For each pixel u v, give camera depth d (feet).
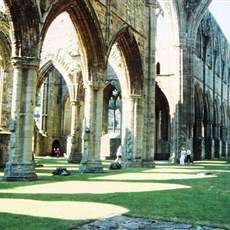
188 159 124.16
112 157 148.56
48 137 161.48
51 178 57.98
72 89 110.32
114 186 48.75
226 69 217.15
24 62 56.39
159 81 140.77
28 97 56.24
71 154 107.76
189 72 135.03
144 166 93.91
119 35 83.76
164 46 143.02
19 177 52.80
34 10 56.08
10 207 31.30
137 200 36.32
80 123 110.93
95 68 75.92
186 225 25.38
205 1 137.59
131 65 92.63
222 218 28.14
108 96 155.53
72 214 28.55
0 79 90.38
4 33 87.45
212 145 177.58
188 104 133.59
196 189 47.11
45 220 26.25
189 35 136.46
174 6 134.51
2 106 88.63
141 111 94.38
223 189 47.57
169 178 62.80
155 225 25.22
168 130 154.61
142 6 97.40
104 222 25.86
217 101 192.34
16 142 54.60
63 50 111.75
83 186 47.93
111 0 80.12
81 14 71.26
